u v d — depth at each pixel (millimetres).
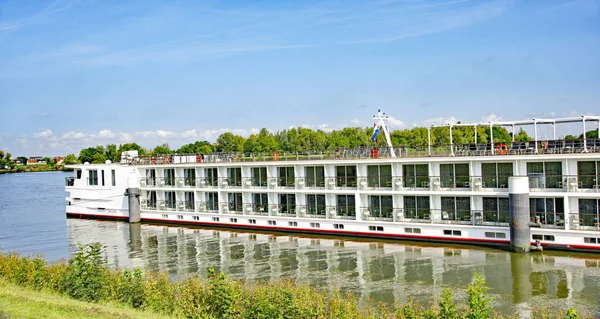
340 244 47219
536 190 41406
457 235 44406
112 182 69750
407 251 43062
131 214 66188
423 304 29609
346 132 133875
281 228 54656
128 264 42812
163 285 26469
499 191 42969
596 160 39594
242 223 57812
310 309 22281
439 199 46375
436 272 36281
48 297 25969
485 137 105125
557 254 39406
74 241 54625
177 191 64812
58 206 91938
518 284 32656
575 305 28594
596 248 38438
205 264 41812
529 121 43656
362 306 29422
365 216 49688
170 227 61969
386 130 53844
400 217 47438
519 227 39938
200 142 165000
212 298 23844
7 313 21969
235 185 59906
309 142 122875
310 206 53844
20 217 76562
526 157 41469
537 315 27188
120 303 25797
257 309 21328
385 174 49594
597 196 38719
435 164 46719
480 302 19953
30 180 194125
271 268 39531
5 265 31578
